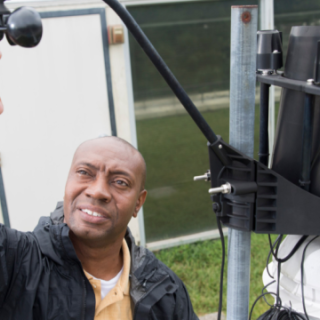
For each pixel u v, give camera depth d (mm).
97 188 1218
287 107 1545
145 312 1361
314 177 1473
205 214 4633
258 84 4520
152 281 1413
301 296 1561
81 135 3889
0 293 1201
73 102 3812
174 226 4543
